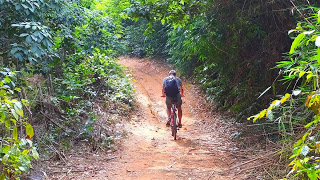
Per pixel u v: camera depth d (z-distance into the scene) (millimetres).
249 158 5984
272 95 8656
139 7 7762
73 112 7359
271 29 8438
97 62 10477
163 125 9898
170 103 8219
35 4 5090
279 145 5477
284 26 7996
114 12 17266
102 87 10922
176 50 15898
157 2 7703
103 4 17609
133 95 12625
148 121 10250
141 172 5562
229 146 7117
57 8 6227
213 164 5961
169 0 7648
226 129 8711
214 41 9305
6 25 5387
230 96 10562
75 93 8531
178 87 8188
